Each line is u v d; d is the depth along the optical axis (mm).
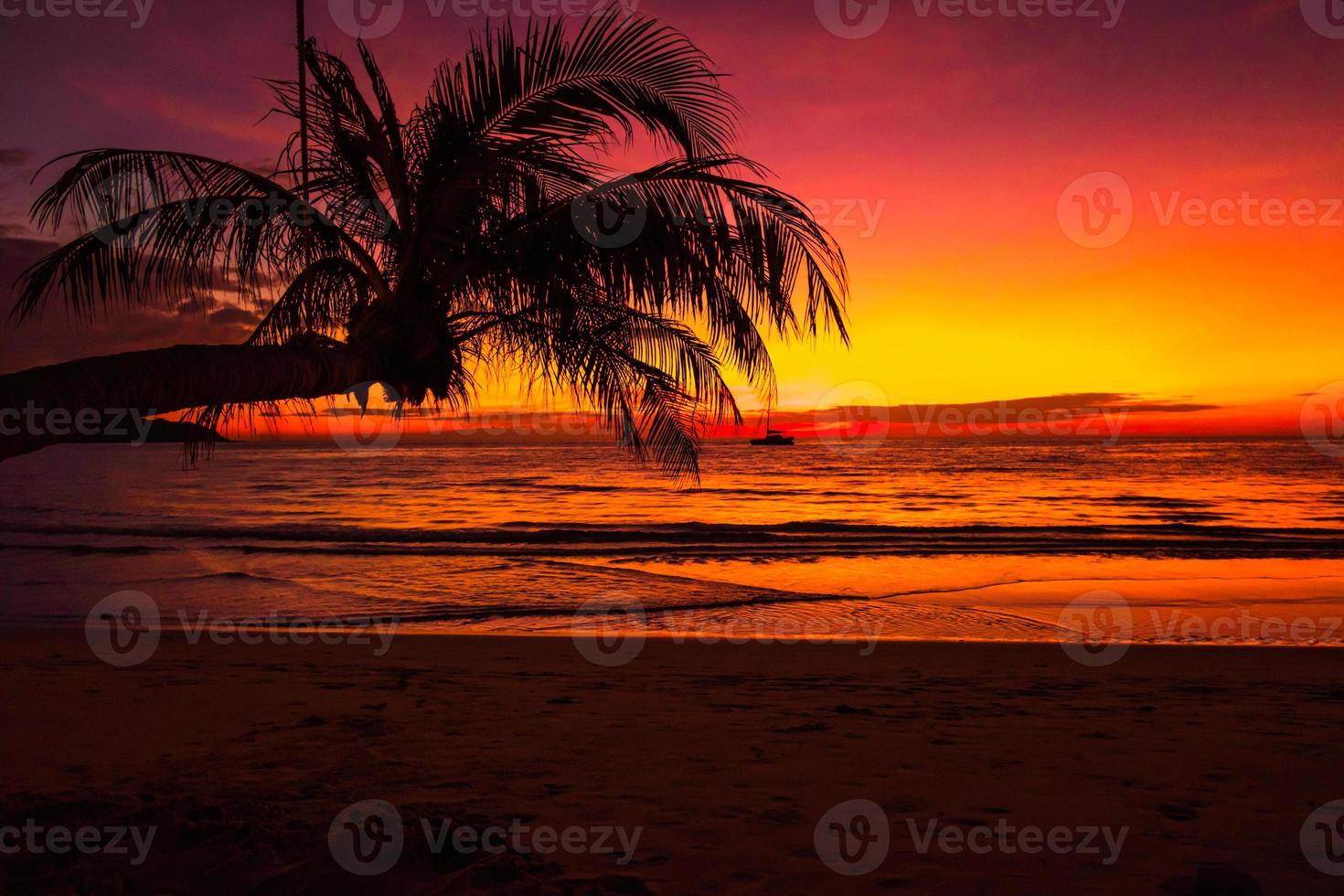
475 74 4879
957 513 27875
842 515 27203
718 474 50406
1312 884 2645
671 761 4105
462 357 5633
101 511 27969
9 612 11031
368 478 48156
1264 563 16438
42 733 4617
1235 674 7266
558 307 5461
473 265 5020
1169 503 31125
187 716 5086
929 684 6652
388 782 3686
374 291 5340
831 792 3596
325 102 5223
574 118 4973
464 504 31141
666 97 5172
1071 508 29219
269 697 5711
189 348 2785
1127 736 4734
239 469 59594
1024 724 5059
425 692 5961
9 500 32656
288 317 5656
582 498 33656
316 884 2441
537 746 4383
